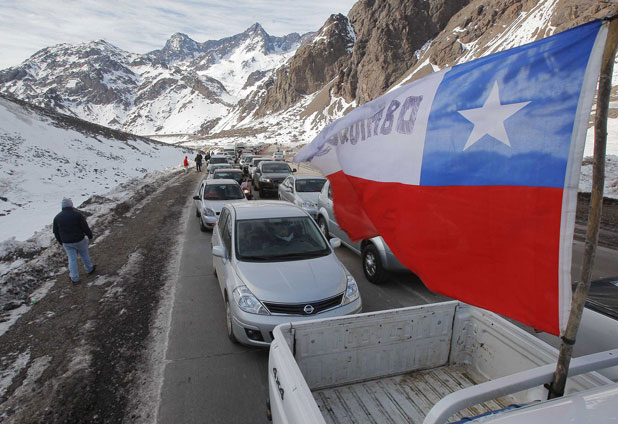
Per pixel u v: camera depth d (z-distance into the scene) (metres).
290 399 2.10
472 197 2.06
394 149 2.51
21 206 16.64
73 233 6.82
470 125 2.08
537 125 1.79
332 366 2.85
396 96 2.55
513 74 1.91
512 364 2.67
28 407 3.58
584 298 1.60
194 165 47.25
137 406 3.61
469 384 2.88
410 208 2.37
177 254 8.70
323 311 4.42
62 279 7.14
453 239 2.14
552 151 1.72
